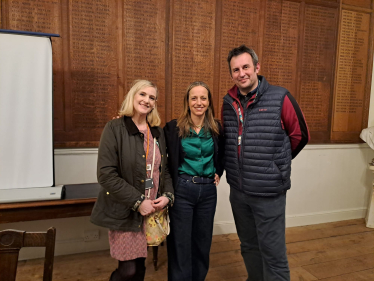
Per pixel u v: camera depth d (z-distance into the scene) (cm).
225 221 279
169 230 145
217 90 264
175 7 243
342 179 319
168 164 154
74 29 218
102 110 231
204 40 255
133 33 234
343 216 322
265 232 146
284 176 142
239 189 152
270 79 280
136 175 133
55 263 216
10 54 173
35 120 180
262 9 269
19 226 219
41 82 180
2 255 88
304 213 307
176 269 148
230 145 154
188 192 148
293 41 283
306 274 204
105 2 224
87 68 224
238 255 233
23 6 206
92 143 230
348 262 223
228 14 260
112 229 130
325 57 296
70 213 178
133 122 137
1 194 169
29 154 180
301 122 144
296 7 280
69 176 228
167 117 251
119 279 132
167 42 245
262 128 141
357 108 315
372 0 304
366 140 305
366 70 312
